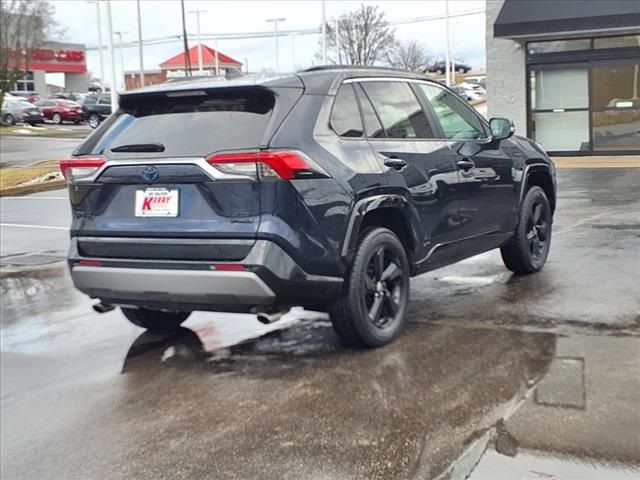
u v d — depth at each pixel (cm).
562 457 352
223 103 492
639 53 1717
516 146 695
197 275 459
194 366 514
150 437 407
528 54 1820
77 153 518
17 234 1151
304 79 498
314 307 510
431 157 568
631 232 858
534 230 703
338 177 478
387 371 473
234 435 400
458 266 757
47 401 470
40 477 375
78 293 748
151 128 502
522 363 470
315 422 408
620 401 405
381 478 346
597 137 1795
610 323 535
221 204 457
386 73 566
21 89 7038
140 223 481
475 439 375
